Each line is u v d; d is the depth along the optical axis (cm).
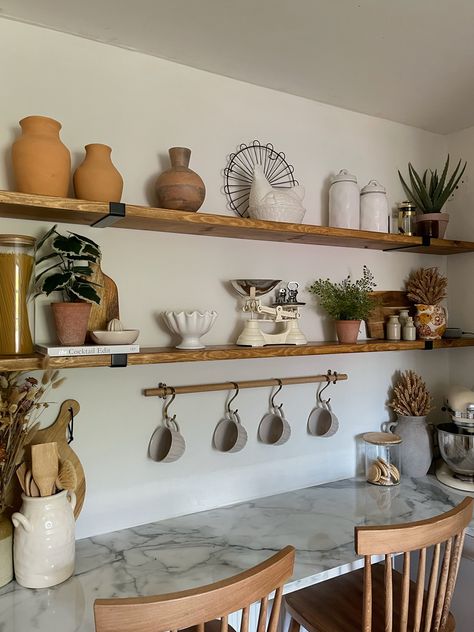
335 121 191
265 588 95
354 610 136
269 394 175
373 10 130
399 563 189
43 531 120
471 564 163
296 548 138
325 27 138
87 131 142
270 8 129
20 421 122
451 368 222
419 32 140
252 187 157
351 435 196
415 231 196
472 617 163
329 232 159
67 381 140
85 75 142
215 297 163
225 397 166
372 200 179
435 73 165
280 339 160
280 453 178
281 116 178
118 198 129
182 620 85
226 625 91
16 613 110
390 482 186
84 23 135
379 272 202
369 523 154
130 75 149
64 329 121
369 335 197
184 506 158
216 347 151
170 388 152
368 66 160
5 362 111
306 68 161
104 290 140
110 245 145
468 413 187
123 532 147
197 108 160
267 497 175
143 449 151
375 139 201
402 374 207
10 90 132
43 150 117
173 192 136
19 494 130
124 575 125
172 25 136
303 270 182
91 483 143
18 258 122
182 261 157
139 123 150
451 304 221
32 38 135
